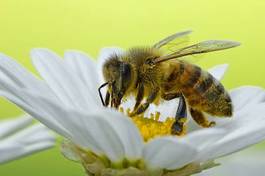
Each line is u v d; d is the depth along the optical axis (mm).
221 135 76
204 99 94
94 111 78
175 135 93
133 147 83
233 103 96
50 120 82
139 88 94
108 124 80
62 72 95
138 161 84
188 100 95
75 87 94
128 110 95
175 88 95
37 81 89
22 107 81
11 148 87
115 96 93
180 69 95
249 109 93
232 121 93
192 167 84
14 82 86
